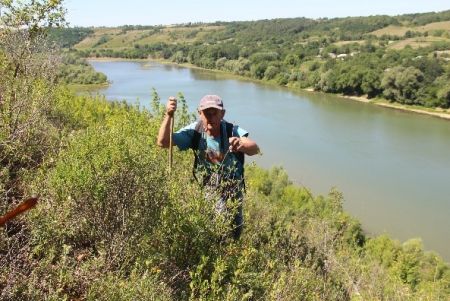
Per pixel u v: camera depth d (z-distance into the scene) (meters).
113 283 2.61
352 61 101.12
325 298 3.74
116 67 131.88
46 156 4.48
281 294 3.10
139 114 6.05
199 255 3.12
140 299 2.50
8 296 2.33
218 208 3.45
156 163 3.55
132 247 3.03
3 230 2.80
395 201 31.97
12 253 2.64
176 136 3.76
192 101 59.59
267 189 23.97
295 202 21.31
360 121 56.88
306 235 5.18
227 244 3.44
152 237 3.14
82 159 3.39
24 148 4.55
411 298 4.82
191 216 3.11
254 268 3.36
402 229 28.31
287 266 3.90
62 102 9.19
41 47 7.52
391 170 37.94
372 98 74.94
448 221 29.17
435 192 33.31
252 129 50.44
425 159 40.97
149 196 3.29
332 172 37.28
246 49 139.12
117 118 5.83
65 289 2.66
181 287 2.98
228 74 112.62
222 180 3.43
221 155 3.73
